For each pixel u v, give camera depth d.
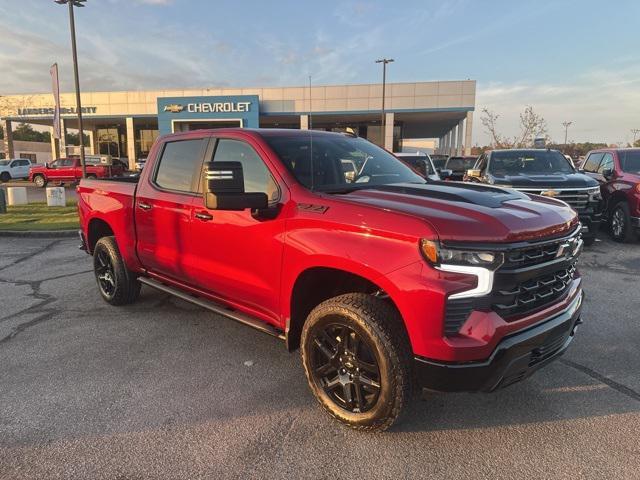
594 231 8.61
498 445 2.93
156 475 2.69
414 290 2.61
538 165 9.95
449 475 2.67
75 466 2.76
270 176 3.53
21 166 39.59
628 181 9.17
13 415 3.29
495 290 2.63
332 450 2.90
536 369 2.99
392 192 3.27
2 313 5.46
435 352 2.61
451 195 3.17
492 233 2.62
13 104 45.66
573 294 3.23
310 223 3.12
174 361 4.14
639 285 6.32
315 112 39.84
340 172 3.72
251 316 3.85
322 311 3.08
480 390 2.70
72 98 43.59
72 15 21.22
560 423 3.16
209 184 3.10
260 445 2.95
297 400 3.48
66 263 8.18
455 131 51.09
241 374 3.89
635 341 4.48
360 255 2.82
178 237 4.29
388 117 39.16
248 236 3.55
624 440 2.96
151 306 5.62
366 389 2.98
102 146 52.75
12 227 11.95
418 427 3.13
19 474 2.69
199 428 3.13
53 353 4.32
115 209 5.16
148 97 42.25
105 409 3.36
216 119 38.69
